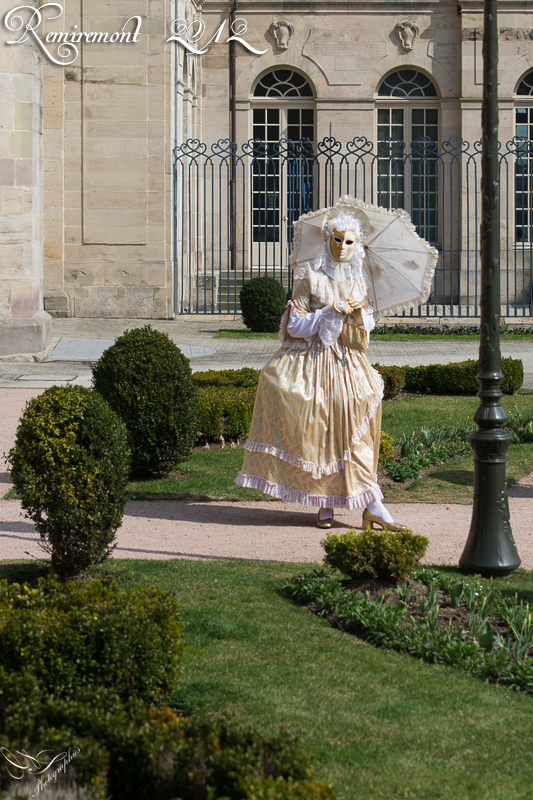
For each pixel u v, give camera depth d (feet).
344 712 11.99
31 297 46.39
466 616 15.37
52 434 16.20
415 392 40.50
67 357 47.62
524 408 35.55
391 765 10.71
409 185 77.41
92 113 63.16
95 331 58.18
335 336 20.33
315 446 20.36
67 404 16.33
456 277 77.05
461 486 25.72
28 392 36.68
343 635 14.76
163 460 25.84
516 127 76.54
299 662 13.55
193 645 14.03
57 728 9.93
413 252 21.57
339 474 20.47
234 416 30.40
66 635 11.41
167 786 9.04
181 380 26.08
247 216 77.46
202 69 75.92
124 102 63.00
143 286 64.59
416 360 47.83
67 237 64.23
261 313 58.75
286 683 12.82
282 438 20.57
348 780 10.34
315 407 20.29
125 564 18.08
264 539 20.42
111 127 63.26
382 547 16.48
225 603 15.89
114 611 12.07
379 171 77.10
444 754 11.02
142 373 25.57
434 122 77.41
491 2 17.07
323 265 20.89
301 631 14.79
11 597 12.75
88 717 9.95
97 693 10.64
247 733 9.37
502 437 17.94
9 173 44.78
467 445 30.17
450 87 76.02
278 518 22.36
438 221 77.00
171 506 23.35
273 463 20.67
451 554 19.30
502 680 13.28
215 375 35.88
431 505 23.65
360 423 20.42
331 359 20.56
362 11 75.25
